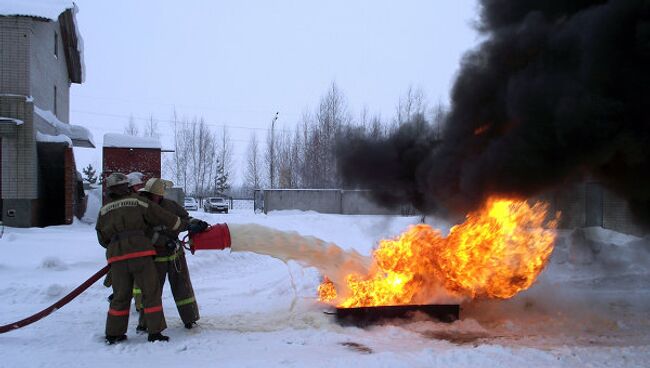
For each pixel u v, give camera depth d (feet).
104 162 63.41
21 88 53.72
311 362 14.05
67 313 20.63
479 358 14.29
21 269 29.71
